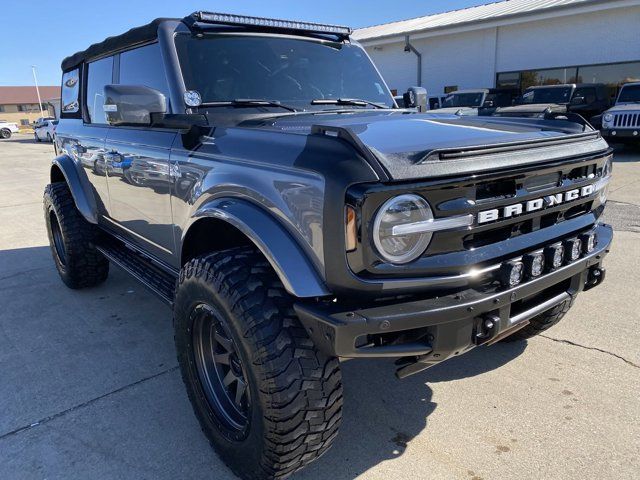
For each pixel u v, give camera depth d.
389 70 23.06
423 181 1.87
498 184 2.05
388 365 3.36
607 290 4.40
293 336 2.03
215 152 2.46
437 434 2.66
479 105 17.02
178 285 2.42
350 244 1.83
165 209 2.96
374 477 2.38
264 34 3.34
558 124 2.86
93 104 4.26
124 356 3.60
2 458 2.57
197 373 2.51
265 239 2.03
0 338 3.93
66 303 4.61
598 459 2.43
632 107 13.02
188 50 3.03
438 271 1.95
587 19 17.23
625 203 7.74
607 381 3.05
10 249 6.59
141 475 2.44
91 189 4.21
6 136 43.81
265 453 2.10
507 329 2.14
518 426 2.69
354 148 1.91
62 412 2.95
